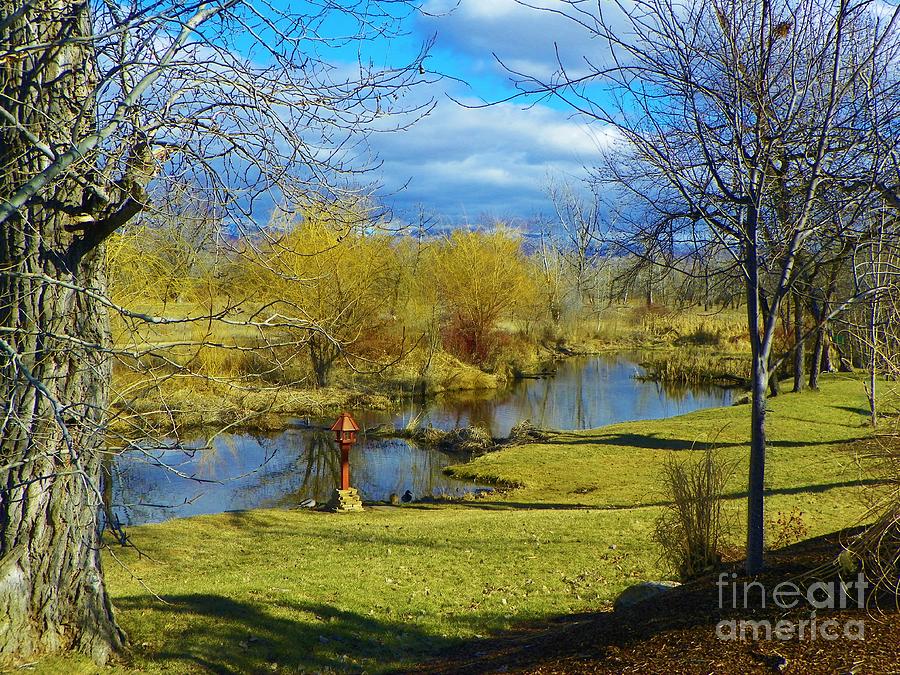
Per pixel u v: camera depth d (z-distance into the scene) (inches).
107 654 247.1
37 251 226.2
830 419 985.5
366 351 1443.2
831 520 464.8
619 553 437.1
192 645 268.8
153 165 213.6
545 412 1327.5
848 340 285.3
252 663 263.0
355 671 266.8
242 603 323.3
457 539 495.5
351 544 497.4
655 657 197.9
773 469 702.5
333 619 315.6
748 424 981.8
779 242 221.5
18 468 225.8
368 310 1321.4
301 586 369.1
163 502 727.1
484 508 698.2
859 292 220.2
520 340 2016.5
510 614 335.3
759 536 245.4
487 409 1355.8
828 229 209.6
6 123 219.8
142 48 198.4
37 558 231.8
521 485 789.9
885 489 246.2
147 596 327.3
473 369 1643.7
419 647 296.2
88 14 213.8
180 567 442.3
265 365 741.9
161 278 520.1
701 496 327.0
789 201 221.5
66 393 231.6
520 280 1867.6
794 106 225.8
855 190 207.8
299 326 239.9
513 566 419.5
